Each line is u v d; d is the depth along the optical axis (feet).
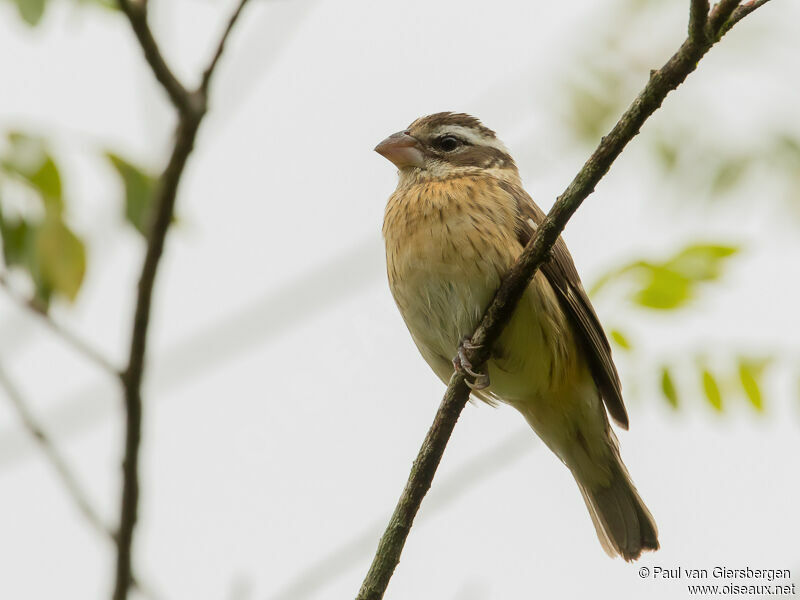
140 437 20.48
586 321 32.12
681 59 21.18
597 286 27.96
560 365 31.99
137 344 20.25
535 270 25.35
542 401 33.12
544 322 30.86
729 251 27.37
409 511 25.25
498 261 30.30
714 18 20.43
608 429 33.76
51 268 21.88
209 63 20.80
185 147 20.24
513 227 30.83
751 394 27.48
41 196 21.98
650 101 21.86
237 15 20.88
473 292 30.48
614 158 23.12
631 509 34.09
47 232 21.89
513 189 32.45
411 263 31.12
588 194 23.80
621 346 28.07
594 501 34.71
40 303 20.88
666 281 27.45
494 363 31.45
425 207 31.24
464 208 30.83
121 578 20.35
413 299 31.48
